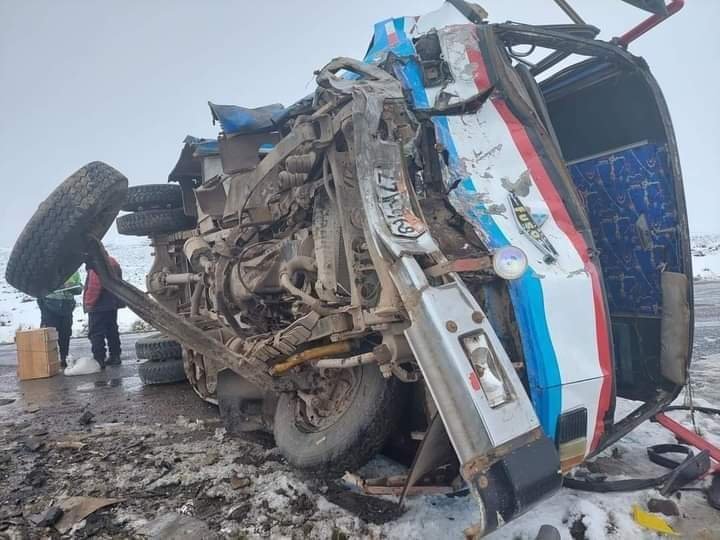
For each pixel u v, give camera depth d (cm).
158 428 462
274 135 402
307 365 315
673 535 243
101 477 345
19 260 302
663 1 279
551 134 294
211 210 475
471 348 201
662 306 313
